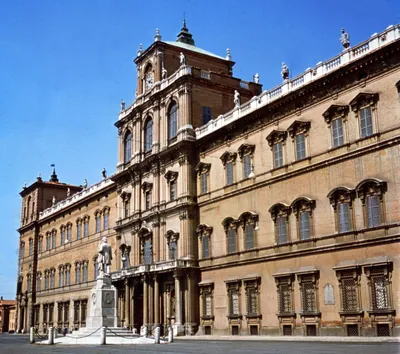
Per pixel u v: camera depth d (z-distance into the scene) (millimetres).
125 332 52094
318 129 51875
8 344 53719
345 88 49531
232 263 60375
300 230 52438
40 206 123562
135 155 80125
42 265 117188
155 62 79062
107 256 55781
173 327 64250
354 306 45781
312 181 51750
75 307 99062
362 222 46219
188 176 68625
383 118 45656
